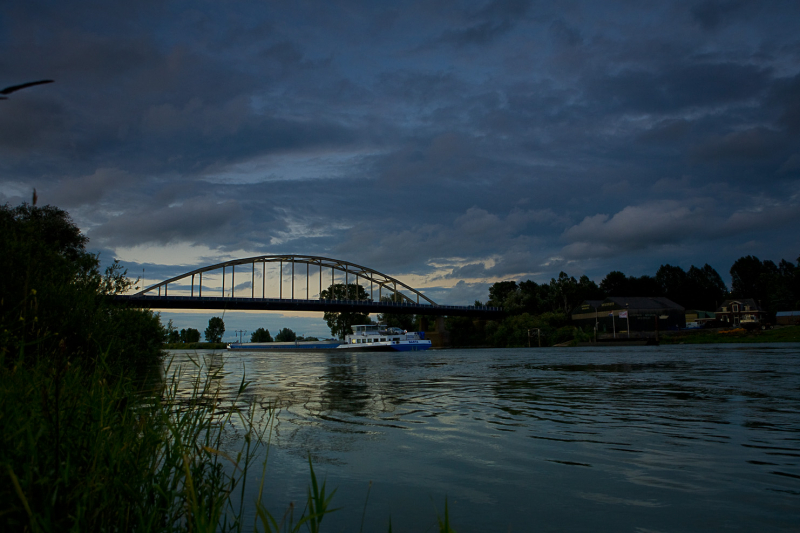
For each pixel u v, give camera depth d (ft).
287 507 16.88
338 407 41.16
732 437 27.55
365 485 19.39
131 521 12.44
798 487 18.54
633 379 66.85
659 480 19.67
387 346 286.87
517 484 19.42
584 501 17.37
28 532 9.21
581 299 397.80
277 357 220.84
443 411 38.88
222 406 39.22
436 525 15.26
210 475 14.84
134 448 13.73
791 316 345.31
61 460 11.37
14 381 13.12
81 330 33.78
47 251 41.14
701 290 496.64
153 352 61.77
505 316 403.13
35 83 5.72
